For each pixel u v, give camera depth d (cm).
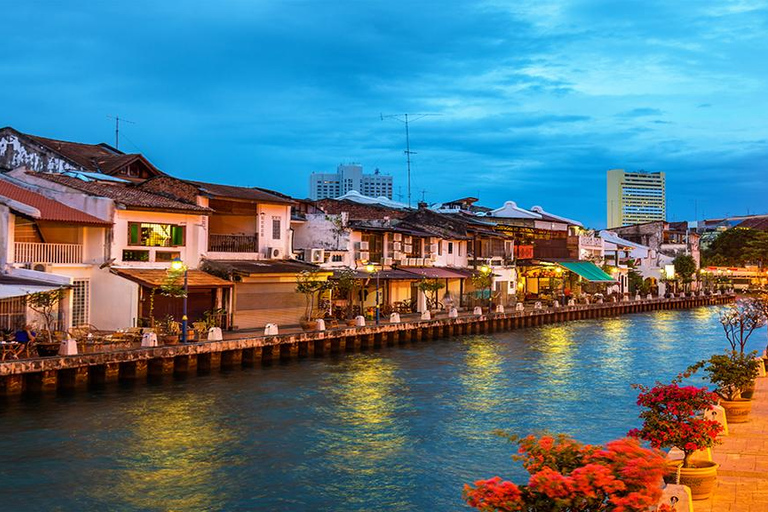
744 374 2112
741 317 3831
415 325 4925
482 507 819
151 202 4056
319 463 2059
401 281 6156
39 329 3281
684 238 12688
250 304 4453
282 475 1950
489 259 7256
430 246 6581
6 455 2061
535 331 6012
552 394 3125
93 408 2630
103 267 3794
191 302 4159
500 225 7806
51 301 3133
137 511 1678
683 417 1399
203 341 3453
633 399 3041
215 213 4944
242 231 4928
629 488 839
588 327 6525
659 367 4016
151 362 3181
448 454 2167
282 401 2847
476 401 2939
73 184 4012
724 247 13550
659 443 1388
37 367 2705
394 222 6756
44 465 1981
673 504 1170
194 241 4312
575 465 903
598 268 9144
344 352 4300
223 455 2114
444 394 3070
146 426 2414
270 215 4950
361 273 5466
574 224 9188
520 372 3722
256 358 3681
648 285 10700
